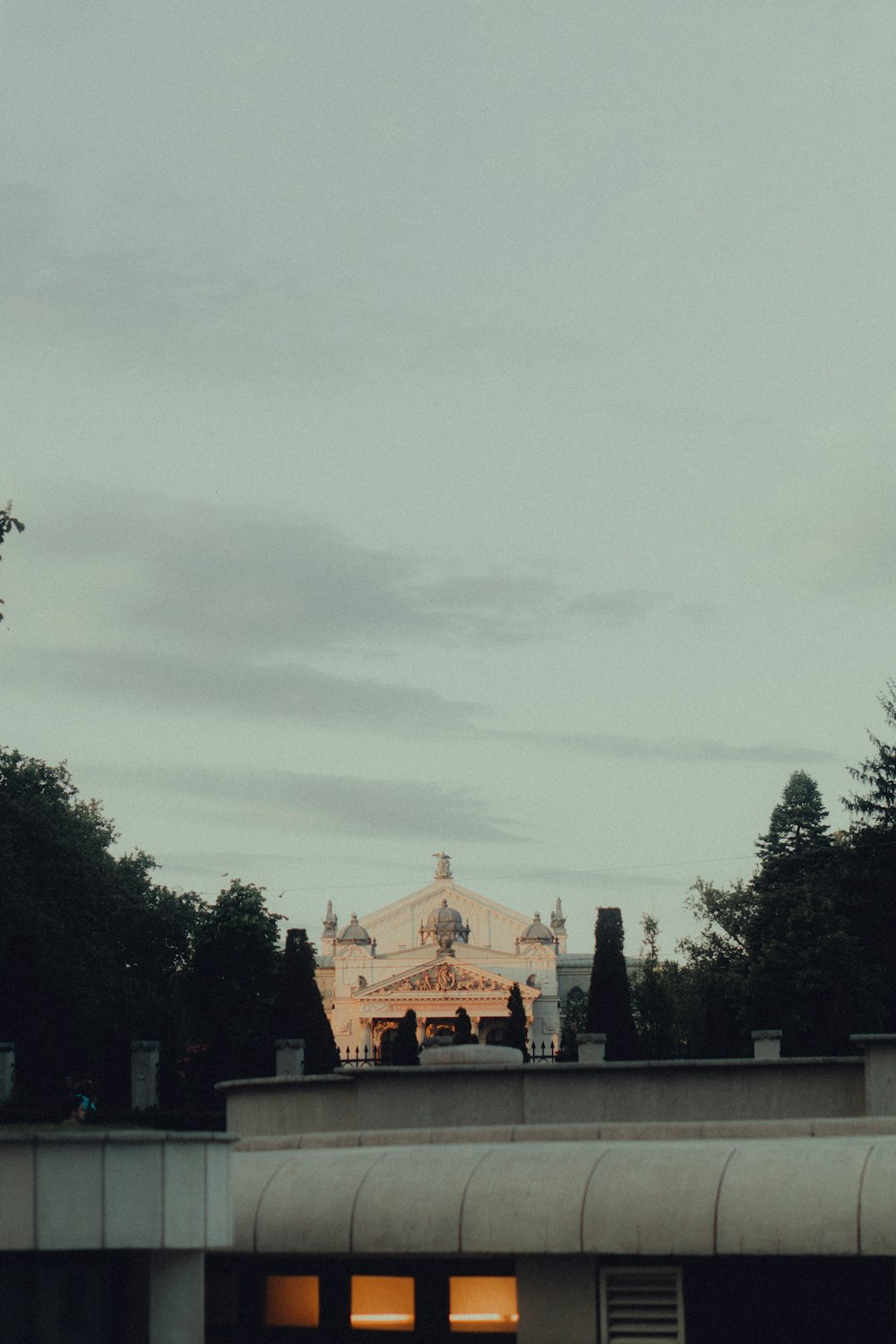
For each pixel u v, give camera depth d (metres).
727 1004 63.91
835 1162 22.44
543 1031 146.75
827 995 72.00
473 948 151.50
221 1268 26.11
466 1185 23.95
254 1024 66.81
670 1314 23.22
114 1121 38.72
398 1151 25.09
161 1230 21.44
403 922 158.25
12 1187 21.02
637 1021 75.75
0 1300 21.34
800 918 73.75
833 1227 21.91
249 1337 25.64
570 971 156.25
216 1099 49.06
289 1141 27.84
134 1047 46.31
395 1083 28.91
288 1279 25.55
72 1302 21.75
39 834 83.25
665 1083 28.28
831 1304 22.58
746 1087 28.03
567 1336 23.48
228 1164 22.52
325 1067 55.25
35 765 89.56
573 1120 28.38
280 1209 24.84
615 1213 23.02
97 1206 21.14
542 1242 23.27
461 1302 24.45
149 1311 21.89
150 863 100.75
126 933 92.56
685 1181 22.91
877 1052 27.03
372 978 151.62
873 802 84.25
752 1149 23.16
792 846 105.12
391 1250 24.02
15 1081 44.16
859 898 79.12
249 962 67.94
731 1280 23.00
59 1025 49.56
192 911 97.50
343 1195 24.52
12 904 74.25
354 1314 25.03
